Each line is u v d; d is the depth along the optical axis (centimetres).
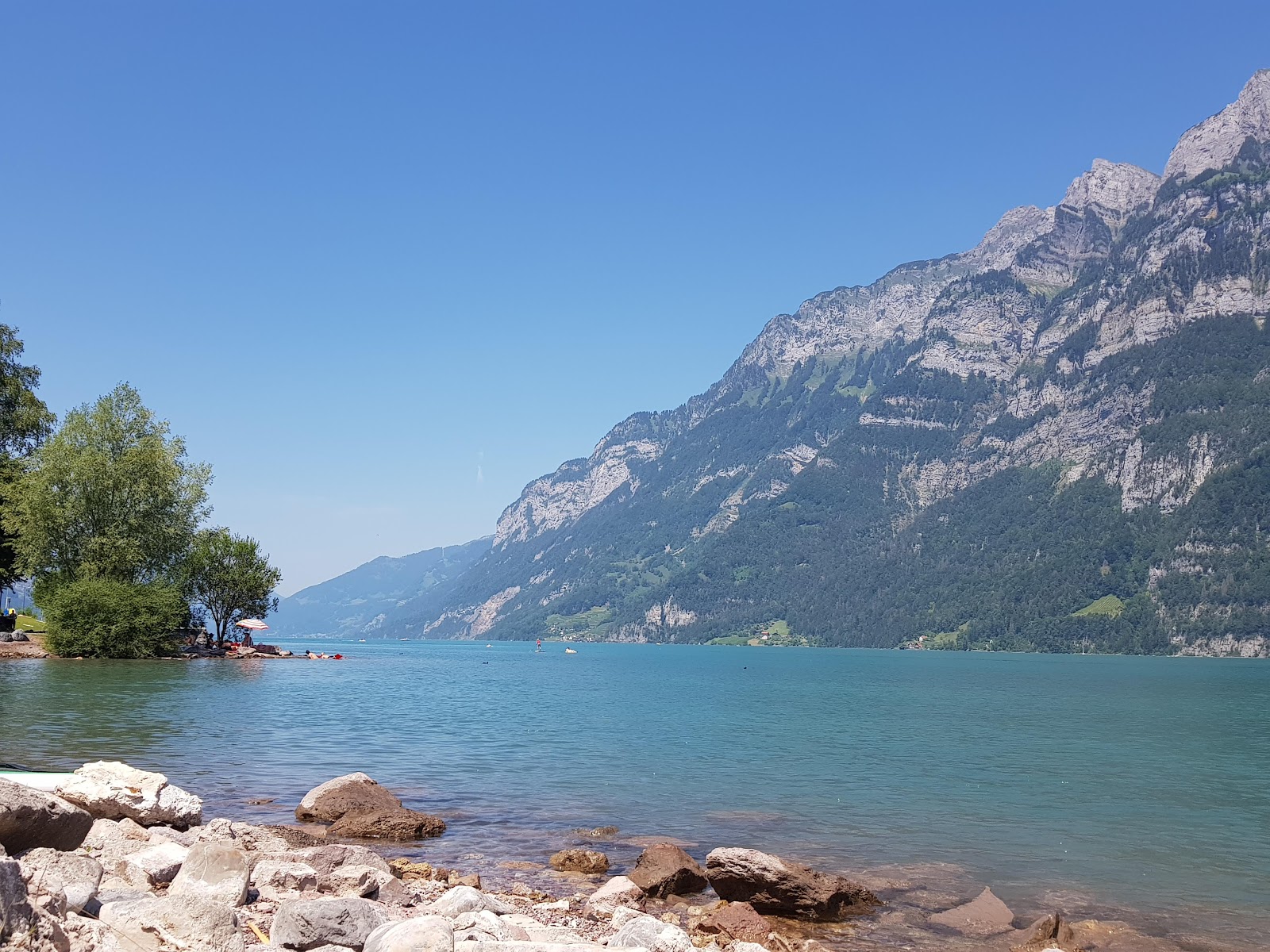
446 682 10200
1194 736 5778
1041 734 5766
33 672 7106
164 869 1384
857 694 9788
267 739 4103
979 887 2141
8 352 9188
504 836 2488
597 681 11825
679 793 3241
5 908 793
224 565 11462
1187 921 1916
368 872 1590
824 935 1786
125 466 9062
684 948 1355
